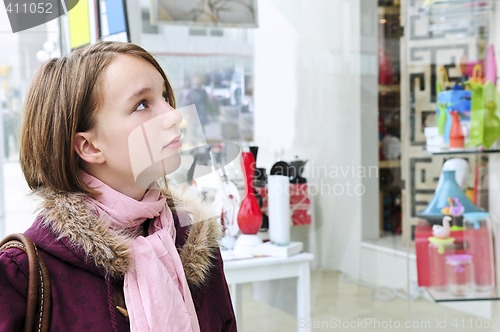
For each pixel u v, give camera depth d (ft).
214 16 8.39
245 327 7.69
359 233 8.66
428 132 9.14
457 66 9.16
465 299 8.68
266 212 7.88
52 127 2.93
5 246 2.88
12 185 7.18
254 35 8.55
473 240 8.79
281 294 7.95
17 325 2.78
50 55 6.91
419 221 8.87
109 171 3.04
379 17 9.46
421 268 8.75
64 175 2.94
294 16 8.73
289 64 8.69
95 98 2.95
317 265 8.31
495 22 8.87
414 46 9.42
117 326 2.88
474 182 8.98
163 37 8.05
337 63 8.92
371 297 8.63
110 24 7.08
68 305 2.83
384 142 9.18
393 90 9.45
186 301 3.07
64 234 2.87
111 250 2.88
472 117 8.84
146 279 2.94
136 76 3.00
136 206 3.04
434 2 9.24
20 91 6.93
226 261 7.53
